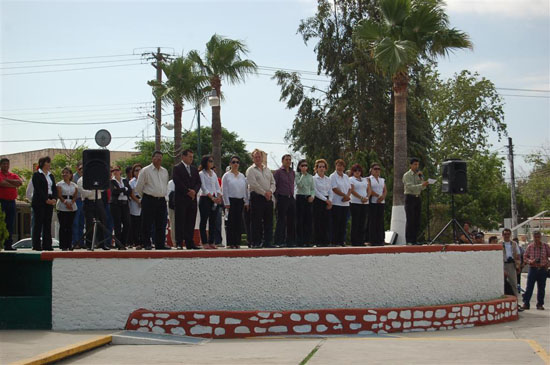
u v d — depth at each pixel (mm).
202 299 11125
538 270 16516
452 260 12906
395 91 22984
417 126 36781
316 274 11500
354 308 11516
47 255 11008
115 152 58094
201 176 13641
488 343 10430
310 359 8828
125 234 14898
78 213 15281
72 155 46406
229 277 11195
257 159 13203
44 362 8164
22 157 53469
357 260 11758
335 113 37906
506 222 33562
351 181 14273
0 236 11227
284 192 13492
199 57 31516
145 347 9922
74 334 10445
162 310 11031
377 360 8773
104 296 11000
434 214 35656
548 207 64188
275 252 11344
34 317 10969
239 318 10930
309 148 38844
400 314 11742
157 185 12664
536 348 9906
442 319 12180
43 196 12938
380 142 36812
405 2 21484
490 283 13930
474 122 51250
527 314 15484
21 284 11266
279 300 11305
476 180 50625
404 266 12195
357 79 36031
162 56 40594
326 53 37062
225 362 8578
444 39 21344
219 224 16500
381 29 21922
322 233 14094
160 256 11086
